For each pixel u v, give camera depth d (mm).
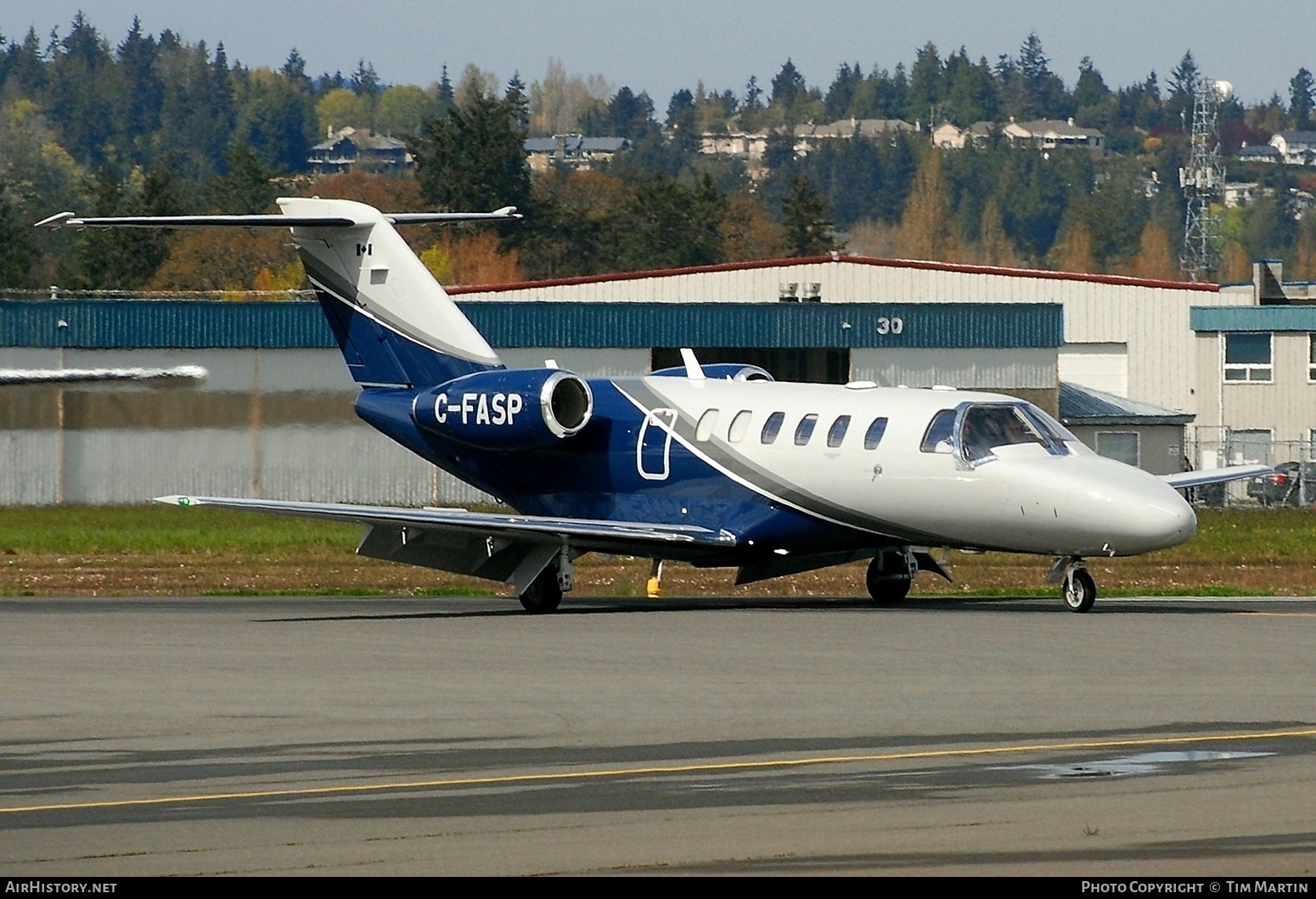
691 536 102250
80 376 116562
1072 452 96938
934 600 109688
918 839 43594
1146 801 47625
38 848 43188
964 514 96938
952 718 60938
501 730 59281
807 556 106688
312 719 61656
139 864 41562
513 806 47406
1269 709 62531
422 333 114750
